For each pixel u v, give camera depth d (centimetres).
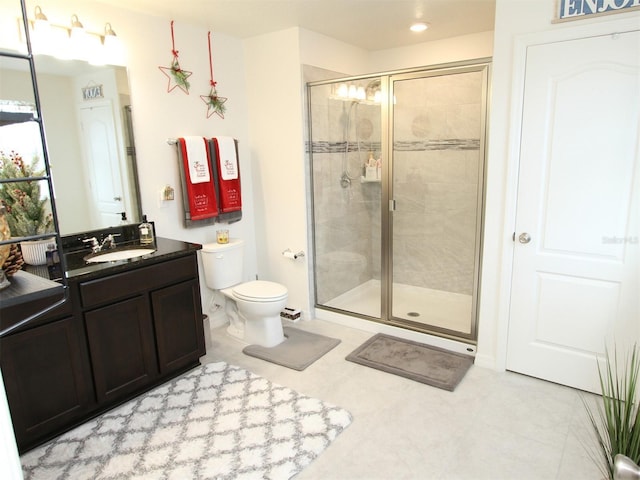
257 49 349
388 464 198
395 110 326
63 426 225
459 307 353
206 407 245
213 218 342
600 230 230
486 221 263
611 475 126
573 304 245
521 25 232
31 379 205
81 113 261
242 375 279
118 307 235
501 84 244
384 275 340
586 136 226
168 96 308
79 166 263
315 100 346
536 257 251
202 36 325
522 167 246
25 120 101
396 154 339
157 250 267
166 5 272
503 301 265
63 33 249
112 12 271
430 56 384
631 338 231
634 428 123
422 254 368
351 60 388
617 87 214
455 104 320
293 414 236
